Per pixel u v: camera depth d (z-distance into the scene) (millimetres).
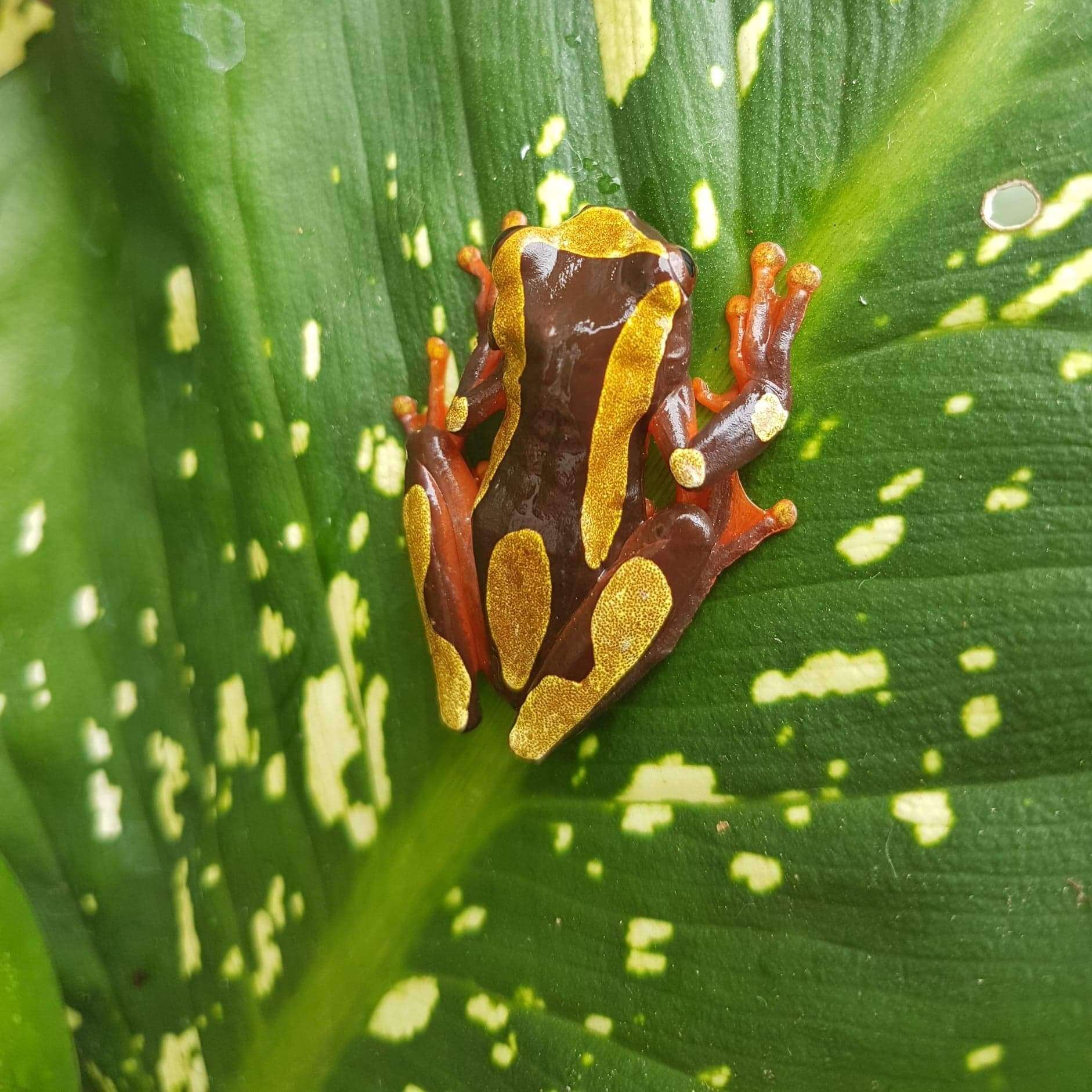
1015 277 59
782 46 64
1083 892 57
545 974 70
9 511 79
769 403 64
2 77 75
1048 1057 57
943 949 59
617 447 67
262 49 71
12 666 79
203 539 79
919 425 61
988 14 60
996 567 59
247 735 80
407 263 74
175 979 81
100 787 81
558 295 66
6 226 76
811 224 65
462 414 72
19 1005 67
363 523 77
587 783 70
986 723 59
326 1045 77
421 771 76
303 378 76
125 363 78
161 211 74
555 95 69
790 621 64
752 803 65
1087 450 58
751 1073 63
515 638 69
